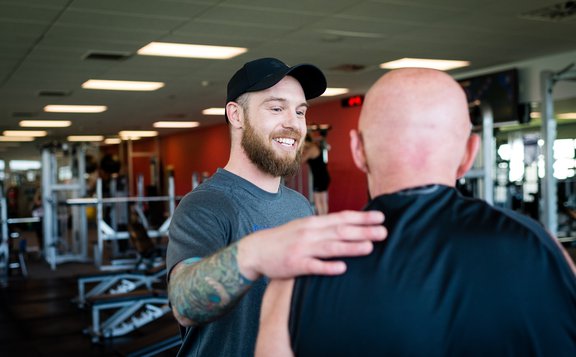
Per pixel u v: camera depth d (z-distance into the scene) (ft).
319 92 5.32
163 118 43.47
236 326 4.45
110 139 59.93
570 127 37.40
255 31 18.53
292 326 2.78
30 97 31.50
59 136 55.57
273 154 5.03
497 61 24.71
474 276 2.56
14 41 19.16
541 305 2.52
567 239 20.26
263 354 2.87
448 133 2.83
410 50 22.00
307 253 2.72
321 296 2.71
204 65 23.86
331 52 22.04
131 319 17.58
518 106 24.89
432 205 2.78
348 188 34.27
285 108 5.08
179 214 4.45
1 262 28.76
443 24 18.15
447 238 2.67
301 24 17.74
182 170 56.75
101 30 17.97
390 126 2.84
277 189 5.33
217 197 4.72
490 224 2.68
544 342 2.51
